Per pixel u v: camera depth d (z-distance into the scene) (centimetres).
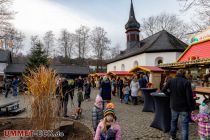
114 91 2009
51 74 477
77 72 5250
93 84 3806
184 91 543
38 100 454
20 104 1325
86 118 894
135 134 659
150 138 620
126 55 3584
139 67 1897
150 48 2830
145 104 1082
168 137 629
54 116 472
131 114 1002
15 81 1975
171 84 568
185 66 1370
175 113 575
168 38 2945
